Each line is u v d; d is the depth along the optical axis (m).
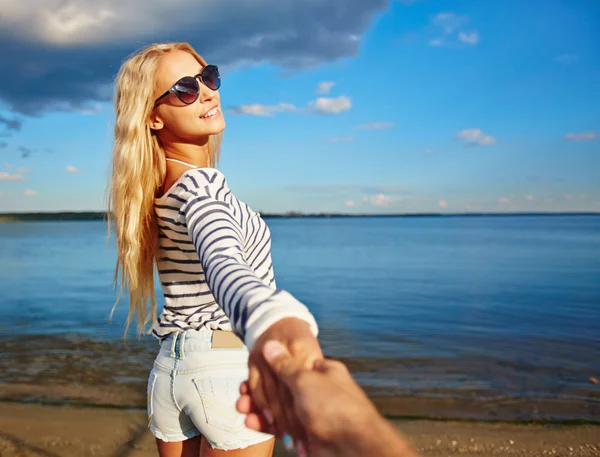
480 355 7.64
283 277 20.62
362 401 0.49
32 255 34.19
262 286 0.85
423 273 21.75
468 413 4.98
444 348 8.16
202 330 1.76
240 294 0.84
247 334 0.72
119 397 5.43
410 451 0.44
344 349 8.09
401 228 110.81
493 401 5.38
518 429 4.48
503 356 7.57
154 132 1.91
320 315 11.77
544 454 4.01
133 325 10.05
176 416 1.86
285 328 0.67
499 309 12.48
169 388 1.80
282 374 0.57
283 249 41.56
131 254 1.83
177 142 1.89
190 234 1.33
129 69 1.87
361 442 0.45
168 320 1.81
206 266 1.08
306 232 89.75
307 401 0.49
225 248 1.13
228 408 1.73
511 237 61.06
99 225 135.88
